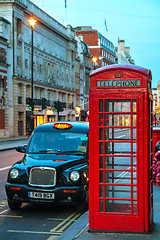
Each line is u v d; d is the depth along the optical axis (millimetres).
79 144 8484
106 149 5664
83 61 81250
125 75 5543
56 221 6988
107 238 5309
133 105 5551
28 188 7387
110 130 5621
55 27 61781
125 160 5598
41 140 8703
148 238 5277
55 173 7340
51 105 59094
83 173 7531
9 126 44125
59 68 63906
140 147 5527
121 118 5570
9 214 7496
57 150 8391
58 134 8766
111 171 5625
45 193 7281
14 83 45375
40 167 7410
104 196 5629
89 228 5688
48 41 58875
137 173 5535
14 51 45594
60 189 7273
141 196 5531
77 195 7293
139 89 5504
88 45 88312
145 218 5527
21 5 46656
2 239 5906
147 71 5492
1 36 41562
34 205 8344
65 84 67062
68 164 7617
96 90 5617
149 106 5672
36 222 6906
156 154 10016
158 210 6922
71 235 5500
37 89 54031
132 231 5562
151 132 5992
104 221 5633
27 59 49875
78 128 8883
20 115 47562
